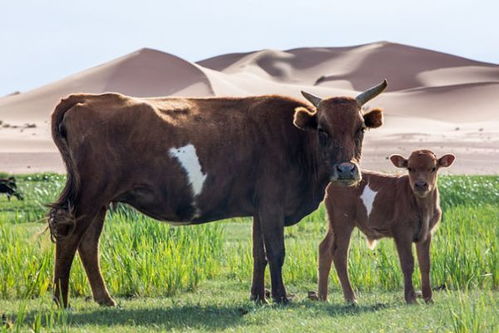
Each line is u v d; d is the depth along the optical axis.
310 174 21.73
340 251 22.70
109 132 20.45
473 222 36.81
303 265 27.14
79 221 20.41
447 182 54.94
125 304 21.62
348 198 22.77
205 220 21.64
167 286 23.70
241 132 21.45
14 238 27.16
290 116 21.78
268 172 21.44
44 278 22.92
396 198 21.89
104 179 20.36
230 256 29.67
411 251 21.77
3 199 58.03
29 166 116.31
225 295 23.55
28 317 19.06
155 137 20.67
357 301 22.27
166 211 21.09
